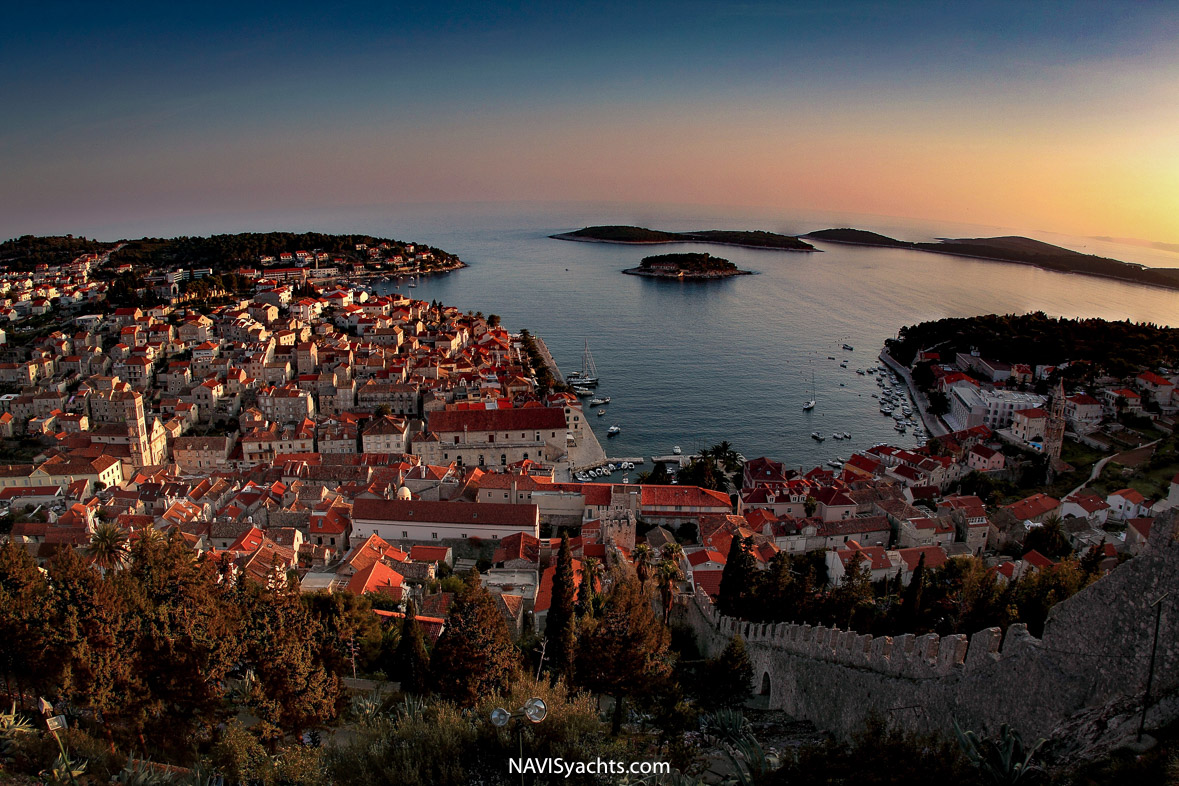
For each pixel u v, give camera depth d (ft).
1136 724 122.11
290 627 212.43
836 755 140.15
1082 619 133.69
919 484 628.28
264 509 506.89
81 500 595.88
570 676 243.81
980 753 131.34
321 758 169.99
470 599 229.66
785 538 503.61
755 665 252.42
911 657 169.89
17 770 148.87
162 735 194.59
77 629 185.98
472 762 157.28
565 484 547.08
